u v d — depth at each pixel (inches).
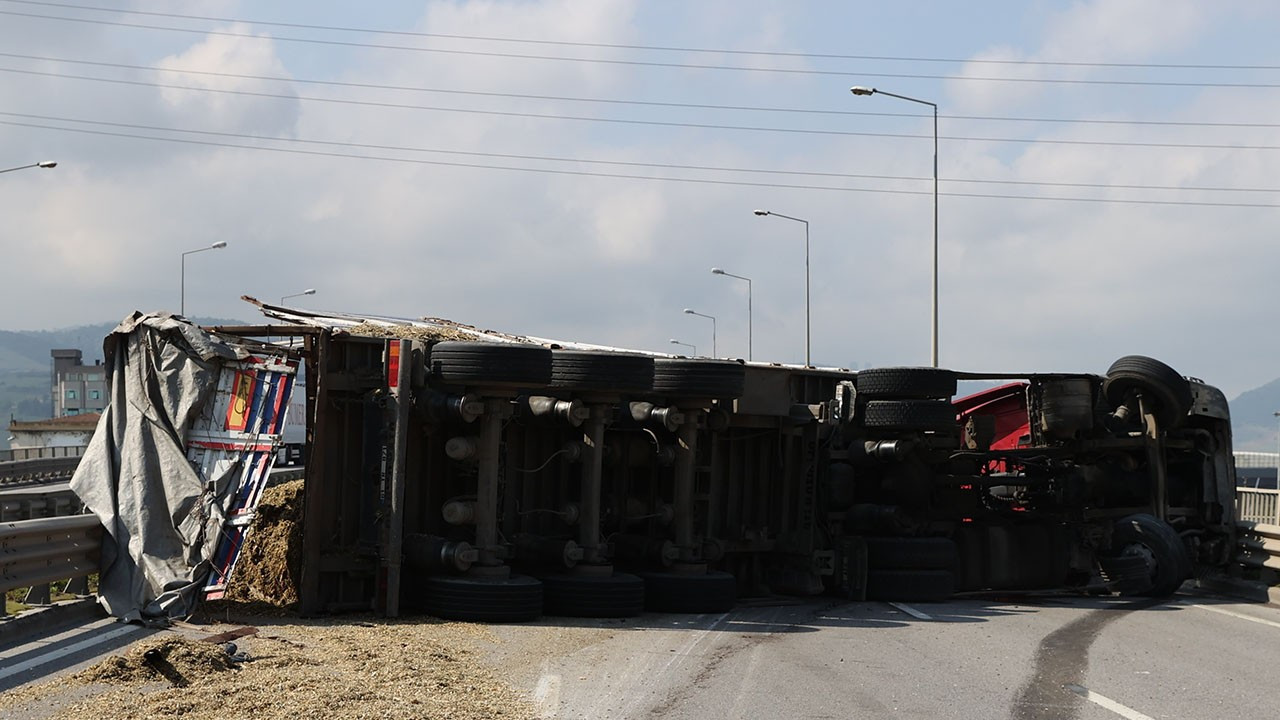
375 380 520.7
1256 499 818.8
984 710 333.4
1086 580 711.1
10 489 1339.8
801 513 642.8
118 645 384.5
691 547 575.2
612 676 373.1
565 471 602.9
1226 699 354.6
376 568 498.3
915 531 644.7
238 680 333.7
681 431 582.2
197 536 454.0
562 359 540.1
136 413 471.2
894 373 643.5
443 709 312.7
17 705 301.3
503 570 507.2
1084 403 694.5
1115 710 336.2
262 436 464.8
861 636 478.0
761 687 359.9
